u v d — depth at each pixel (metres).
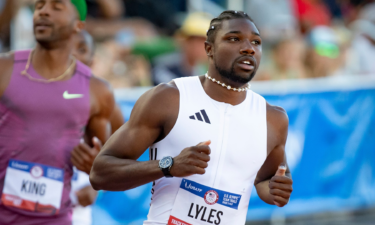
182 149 8.23
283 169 8.12
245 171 8.48
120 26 23.80
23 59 11.27
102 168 8.02
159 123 8.22
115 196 17.47
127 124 8.36
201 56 21.36
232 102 8.48
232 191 8.41
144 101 8.30
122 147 8.14
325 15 29.44
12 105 10.95
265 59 24.98
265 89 19.09
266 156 8.70
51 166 11.12
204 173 7.71
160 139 8.44
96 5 24.05
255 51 8.13
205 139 8.22
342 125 20.92
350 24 30.36
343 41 26.98
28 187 11.04
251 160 8.48
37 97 11.01
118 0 24.95
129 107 17.77
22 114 10.96
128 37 22.83
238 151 8.35
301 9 27.89
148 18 26.67
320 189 20.64
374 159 21.97
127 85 20.95
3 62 11.18
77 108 11.28
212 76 8.41
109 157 8.08
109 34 22.69
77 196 12.21
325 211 20.72
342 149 21.03
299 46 24.86
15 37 21.06
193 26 21.30
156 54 23.08
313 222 20.23
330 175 20.83
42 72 11.23
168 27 27.11
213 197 8.30
